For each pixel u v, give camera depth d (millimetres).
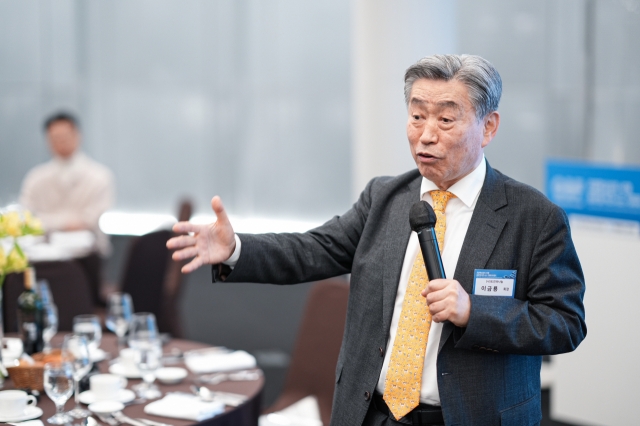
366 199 2676
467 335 2146
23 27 13086
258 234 2574
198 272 11539
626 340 4617
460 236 2381
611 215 5301
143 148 13367
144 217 13453
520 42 11297
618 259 4629
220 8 13117
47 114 13242
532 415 2361
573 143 10859
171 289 6508
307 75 12969
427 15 5551
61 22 13125
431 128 2225
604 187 5363
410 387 2314
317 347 4297
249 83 13195
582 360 4906
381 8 5555
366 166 5766
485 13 11438
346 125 12867
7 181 13281
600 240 4711
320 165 13062
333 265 2652
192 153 13383
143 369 3336
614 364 4703
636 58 9945
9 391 3039
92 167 8570
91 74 13234
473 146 2254
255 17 13055
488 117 2316
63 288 5129
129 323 4191
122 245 12266
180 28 13195
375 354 2398
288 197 13242
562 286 2268
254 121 13234
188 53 13242
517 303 2234
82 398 3180
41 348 3775
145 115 13320
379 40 5590
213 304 9789
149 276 6414
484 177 2408
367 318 2439
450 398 2250
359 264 2504
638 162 9992
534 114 11250
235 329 8672
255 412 3381
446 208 2420
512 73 11383
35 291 3812
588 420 4895
